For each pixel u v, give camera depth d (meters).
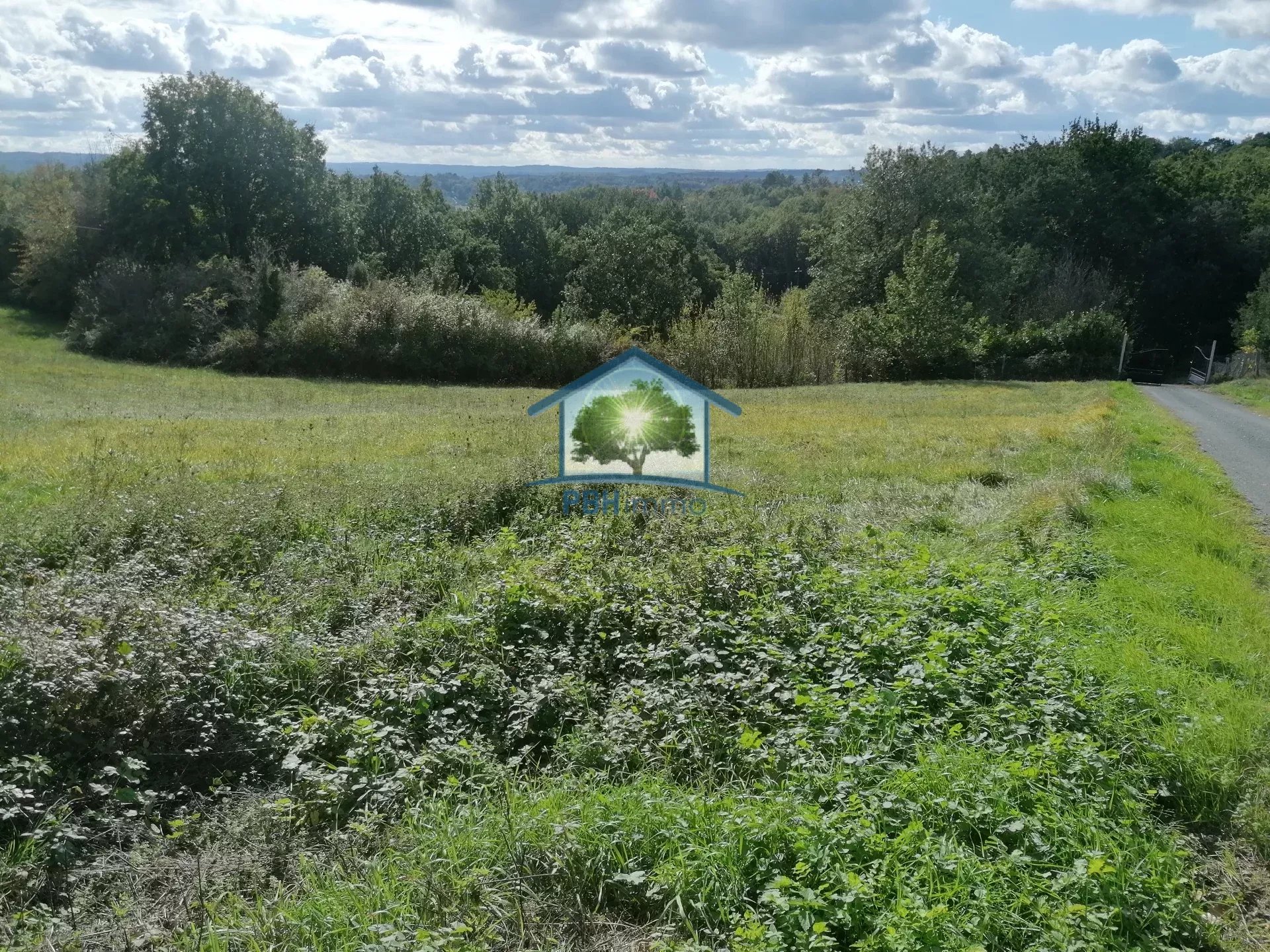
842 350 45.00
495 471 12.38
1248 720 5.56
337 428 19.41
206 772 5.57
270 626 6.98
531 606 7.09
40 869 4.54
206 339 42.88
